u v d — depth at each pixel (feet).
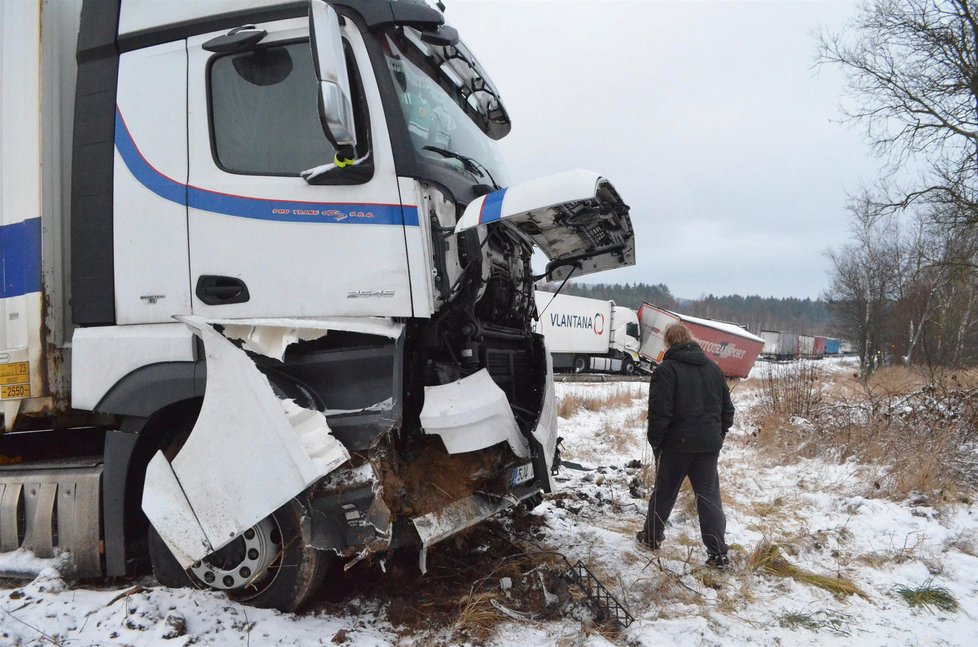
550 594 11.18
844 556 14.29
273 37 10.34
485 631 10.02
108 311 10.92
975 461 22.02
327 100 8.63
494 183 13.25
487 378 10.61
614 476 21.24
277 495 9.14
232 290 10.30
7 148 11.75
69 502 11.35
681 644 9.85
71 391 11.53
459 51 12.71
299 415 9.34
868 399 30.86
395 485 9.58
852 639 10.40
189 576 10.76
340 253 10.00
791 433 26.89
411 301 9.84
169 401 10.32
